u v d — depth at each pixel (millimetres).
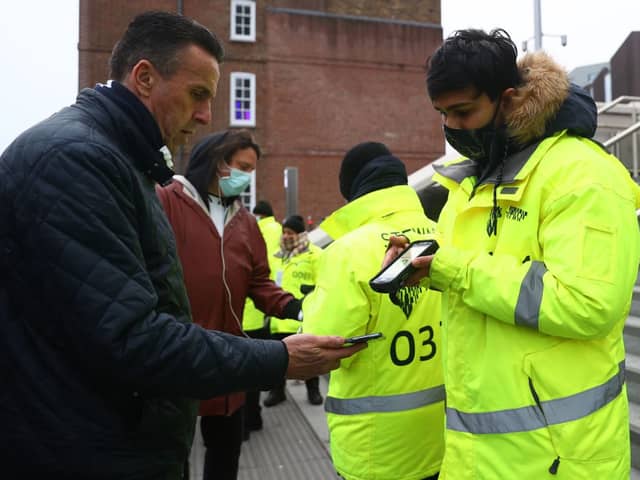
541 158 1301
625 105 7477
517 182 1317
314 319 1753
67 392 1090
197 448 3693
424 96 19922
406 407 1812
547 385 1240
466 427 1382
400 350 1814
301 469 3340
